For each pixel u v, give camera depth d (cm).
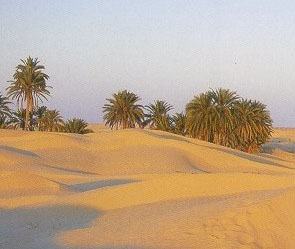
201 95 6256
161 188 1955
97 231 1490
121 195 1936
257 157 5528
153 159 4606
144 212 1681
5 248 1376
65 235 1475
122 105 6819
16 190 2367
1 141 4841
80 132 7038
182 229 1348
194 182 2002
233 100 6262
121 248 1263
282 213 1316
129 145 5066
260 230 1264
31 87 6462
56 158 4400
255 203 1414
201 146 5206
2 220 1784
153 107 7119
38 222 1745
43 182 2511
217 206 1538
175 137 5572
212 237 1257
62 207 1894
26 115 6588
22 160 4022
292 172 4425
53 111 7050
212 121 6141
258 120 6619
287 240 1225
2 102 6475
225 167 4716
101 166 4359
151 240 1302
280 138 12306
